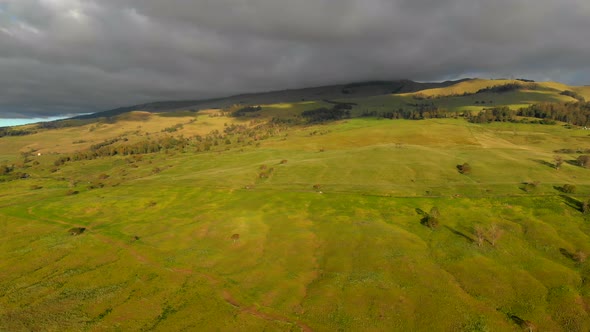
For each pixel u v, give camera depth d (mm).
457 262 67000
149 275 67062
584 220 80250
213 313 53812
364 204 104000
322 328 50281
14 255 79125
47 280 66562
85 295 60406
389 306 54531
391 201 104500
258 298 58500
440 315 51750
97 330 50125
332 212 99688
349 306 54906
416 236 80625
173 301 57812
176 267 70500
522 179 119750
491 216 87625
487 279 61062
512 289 58094
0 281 67062
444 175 131375
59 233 92938
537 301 54625
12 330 50125
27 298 60062
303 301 57500
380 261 68500
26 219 106188
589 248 68625
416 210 96188
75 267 72312
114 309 55812
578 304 53062
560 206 88000
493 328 49000
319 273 67562
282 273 67750
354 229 85312
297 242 80812
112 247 81750
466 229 81562
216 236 86438
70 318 53250
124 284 64062
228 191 128750
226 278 65375
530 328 48500
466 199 100812
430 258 69812
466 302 54938
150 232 90938
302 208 105375
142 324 51562
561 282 58812
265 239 84125
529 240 74688
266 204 111000
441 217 89938
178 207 113312
